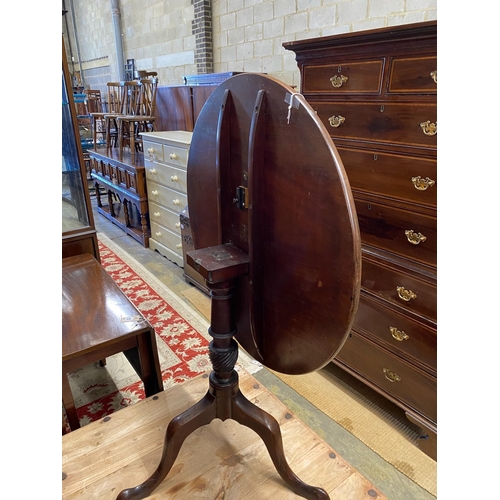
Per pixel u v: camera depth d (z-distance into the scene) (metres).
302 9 2.96
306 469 1.07
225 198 0.90
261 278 0.85
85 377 1.83
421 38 1.14
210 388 0.96
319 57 1.50
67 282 1.57
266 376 1.84
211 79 3.47
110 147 4.43
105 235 3.80
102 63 7.30
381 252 1.46
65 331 1.26
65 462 1.06
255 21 3.43
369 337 1.59
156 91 3.93
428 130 1.20
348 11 2.62
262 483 1.02
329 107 1.52
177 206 2.89
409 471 1.35
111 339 1.23
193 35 4.31
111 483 1.01
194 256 0.86
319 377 1.83
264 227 0.81
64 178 1.77
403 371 1.47
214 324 0.90
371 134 1.38
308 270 0.74
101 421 1.19
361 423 1.56
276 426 0.94
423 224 1.29
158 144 2.93
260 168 0.77
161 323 2.27
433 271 1.30
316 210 0.69
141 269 3.01
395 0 2.34
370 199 1.45
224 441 1.14
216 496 0.99
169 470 0.97
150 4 5.13
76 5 7.75
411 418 1.46
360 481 1.04
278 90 0.70
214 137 0.90
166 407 1.25
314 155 0.67
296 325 0.80
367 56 1.33
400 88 1.25
